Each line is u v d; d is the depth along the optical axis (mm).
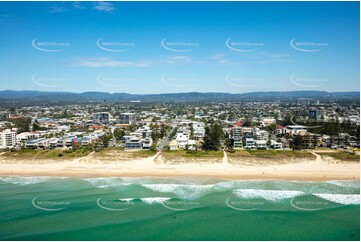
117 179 94125
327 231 60438
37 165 110438
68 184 89750
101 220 65125
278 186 86438
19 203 74812
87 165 109438
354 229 61438
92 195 80062
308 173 98000
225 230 60594
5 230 61156
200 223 63688
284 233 59688
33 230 60906
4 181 93438
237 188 84875
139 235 58906
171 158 116500
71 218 66062
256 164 107750
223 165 107062
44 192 82812
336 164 107312
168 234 59188
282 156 116938
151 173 99562
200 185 87562
